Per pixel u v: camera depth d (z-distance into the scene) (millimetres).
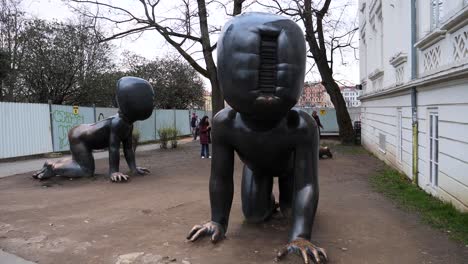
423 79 6609
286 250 3633
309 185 3826
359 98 17922
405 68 8602
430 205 5883
